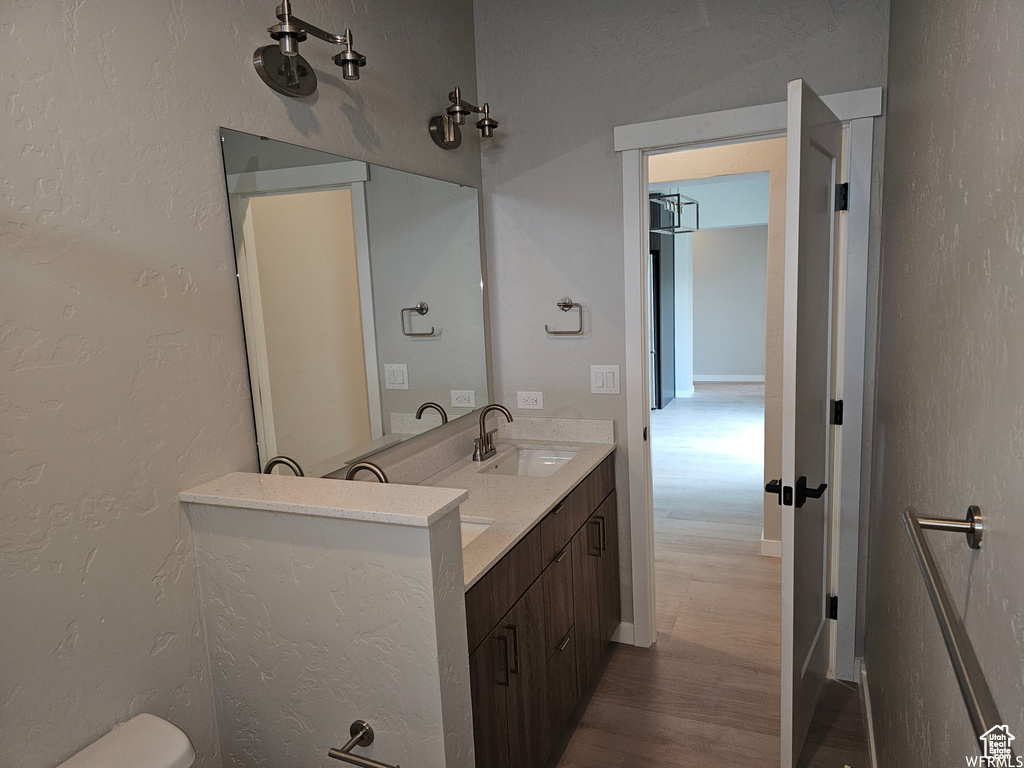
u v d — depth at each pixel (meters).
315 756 1.48
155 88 1.38
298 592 1.41
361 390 2.05
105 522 1.29
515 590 1.77
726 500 4.60
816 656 2.29
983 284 0.79
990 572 0.73
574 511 2.24
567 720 2.22
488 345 2.84
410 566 1.30
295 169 1.77
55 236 1.19
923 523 0.82
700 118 2.39
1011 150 0.67
